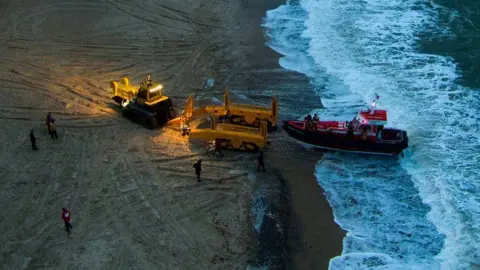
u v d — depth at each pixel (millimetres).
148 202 22938
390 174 25297
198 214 22344
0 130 27828
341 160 26312
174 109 29891
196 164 23844
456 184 24391
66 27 39625
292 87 32469
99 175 24562
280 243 21062
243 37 38812
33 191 23469
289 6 44562
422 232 21906
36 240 20828
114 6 43344
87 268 19547
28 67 34156
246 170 25203
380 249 21109
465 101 30375
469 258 20531
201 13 42594
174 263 19844
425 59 35250
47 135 27500
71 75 33344
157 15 41938
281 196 23641
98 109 29922
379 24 40688
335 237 21672
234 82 32969
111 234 21156
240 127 26562
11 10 42406
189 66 34750
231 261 20047
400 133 26188
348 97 31328
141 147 26656
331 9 43844
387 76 33375
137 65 34688
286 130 26906
